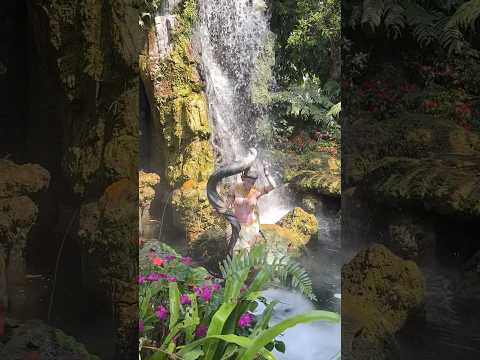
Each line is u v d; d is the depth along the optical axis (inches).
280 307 173.3
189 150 301.1
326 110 326.6
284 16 333.1
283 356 141.0
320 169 307.1
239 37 337.1
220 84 332.2
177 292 104.8
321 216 283.6
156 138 314.3
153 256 126.0
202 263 235.9
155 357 95.2
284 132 334.6
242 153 329.4
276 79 339.9
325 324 163.6
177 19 302.7
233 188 225.5
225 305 95.8
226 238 246.2
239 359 86.4
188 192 282.8
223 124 327.0
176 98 301.6
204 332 101.6
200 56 311.1
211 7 327.6
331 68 319.3
